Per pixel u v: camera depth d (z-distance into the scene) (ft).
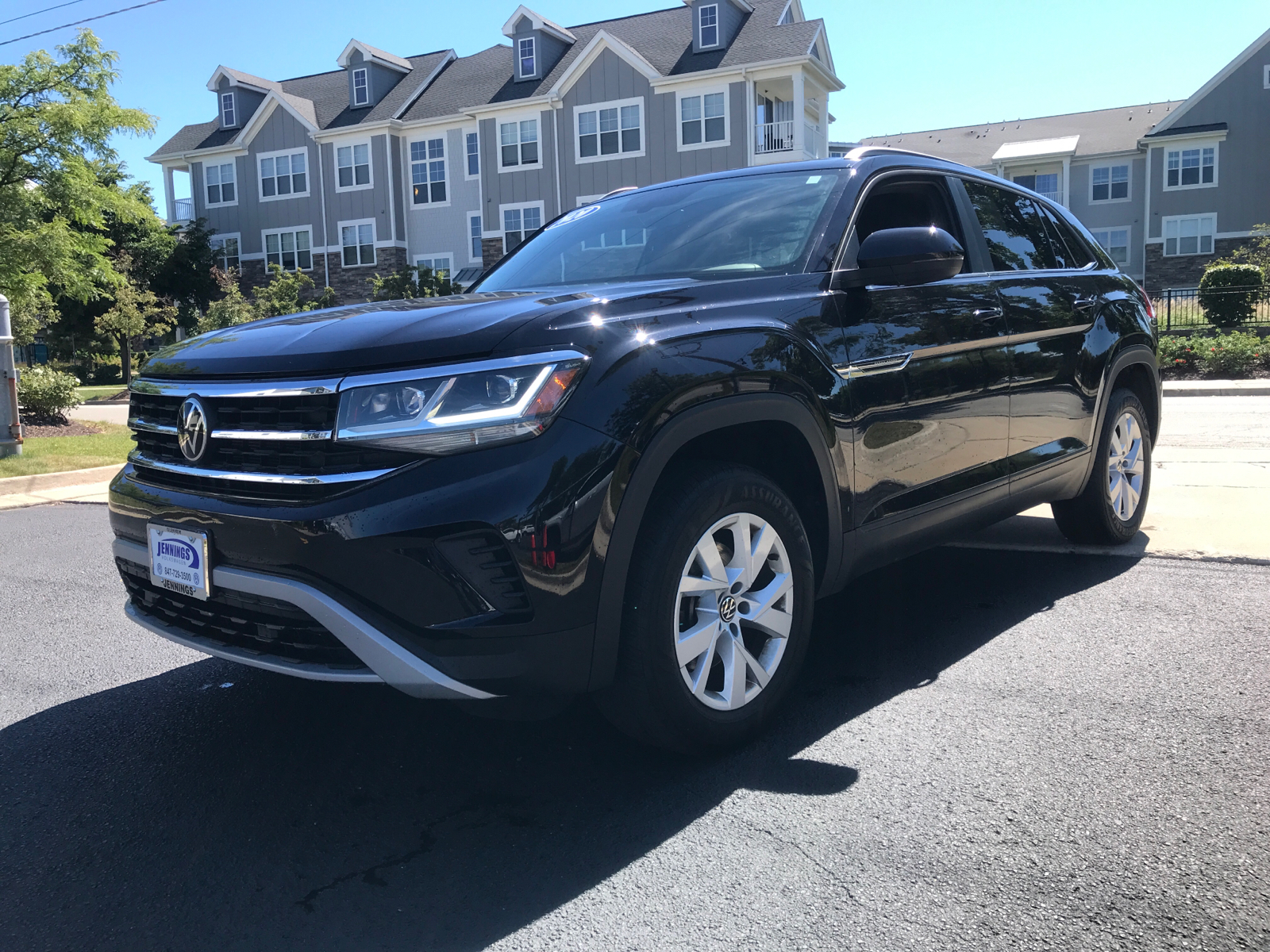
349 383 7.74
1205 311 63.10
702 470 8.70
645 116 99.71
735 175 12.61
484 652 7.53
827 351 9.66
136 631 13.91
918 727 9.52
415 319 8.34
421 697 7.59
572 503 7.57
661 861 7.38
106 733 10.22
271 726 10.28
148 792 8.85
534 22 106.63
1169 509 18.48
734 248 10.87
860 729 9.55
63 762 9.54
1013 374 12.41
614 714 8.54
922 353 10.80
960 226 12.56
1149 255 125.70
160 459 9.21
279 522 7.75
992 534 17.35
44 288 66.59
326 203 119.14
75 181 63.00
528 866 7.40
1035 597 13.67
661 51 101.60
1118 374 15.20
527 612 7.57
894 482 10.51
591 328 8.09
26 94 62.23
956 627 12.54
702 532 8.51
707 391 8.42
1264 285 63.16
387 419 7.62
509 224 108.68
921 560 15.90
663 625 8.26
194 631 9.10
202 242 124.36
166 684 11.71
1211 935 6.28
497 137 107.86
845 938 6.38
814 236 10.54
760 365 8.90
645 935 6.49
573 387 7.74
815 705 10.19
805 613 9.65
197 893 7.19
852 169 11.44
